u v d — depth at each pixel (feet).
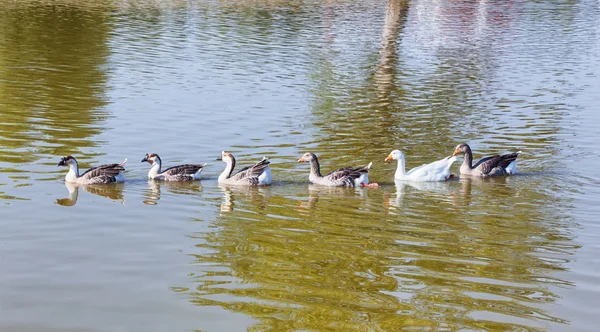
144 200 69.00
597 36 206.80
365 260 53.98
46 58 141.08
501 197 72.79
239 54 154.81
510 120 107.86
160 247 55.88
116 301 46.21
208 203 68.74
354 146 92.27
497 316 44.98
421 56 164.96
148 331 42.42
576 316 45.14
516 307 46.29
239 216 64.54
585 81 140.36
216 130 97.09
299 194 73.10
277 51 160.66
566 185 77.71
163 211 65.46
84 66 135.44
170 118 102.01
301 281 49.83
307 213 66.03
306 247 56.65
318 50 165.17
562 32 214.28
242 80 129.80
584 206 69.77
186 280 49.65
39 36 164.55
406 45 180.45
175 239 57.82
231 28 189.57
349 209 67.62
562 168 84.23
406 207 68.74
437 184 78.02
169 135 93.81
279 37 180.04
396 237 59.57
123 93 115.96
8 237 57.11
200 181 77.56
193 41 167.94
